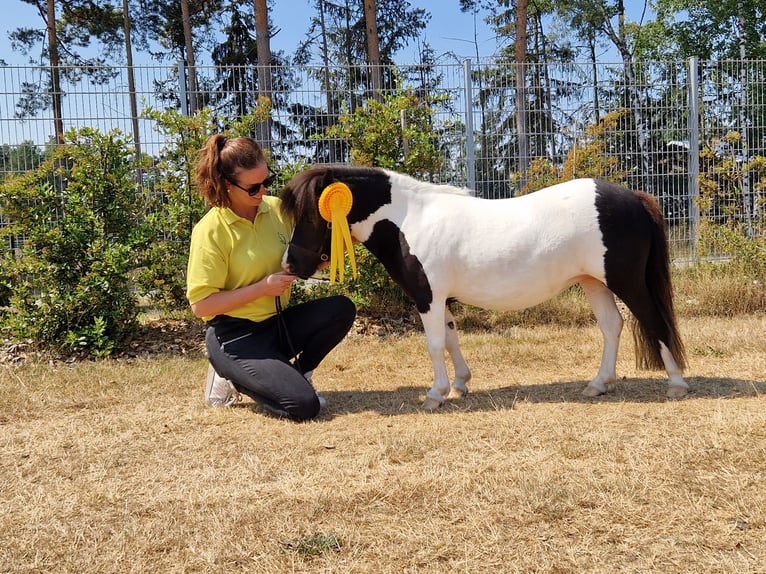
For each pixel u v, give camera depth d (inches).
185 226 284.2
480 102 346.3
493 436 147.1
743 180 347.6
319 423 163.9
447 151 338.6
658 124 364.8
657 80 365.7
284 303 181.6
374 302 300.5
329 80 343.0
